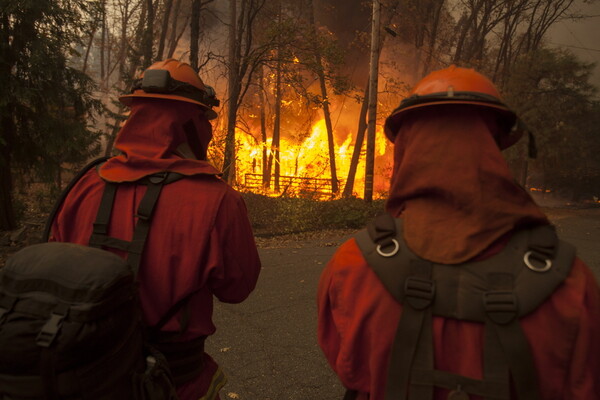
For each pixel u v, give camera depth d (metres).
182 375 1.54
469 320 0.95
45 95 10.44
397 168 1.17
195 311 1.59
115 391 1.24
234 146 16.38
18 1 9.35
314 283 6.61
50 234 1.67
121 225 1.51
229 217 1.57
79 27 10.55
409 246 1.02
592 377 0.91
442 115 1.06
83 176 1.65
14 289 1.20
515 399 0.92
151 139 1.59
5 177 10.86
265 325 4.91
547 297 0.92
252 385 3.63
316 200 14.57
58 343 1.11
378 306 1.02
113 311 1.23
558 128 27.02
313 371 3.86
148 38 22.19
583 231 13.34
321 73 16.44
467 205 0.99
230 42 19.69
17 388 1.13
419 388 0.95
